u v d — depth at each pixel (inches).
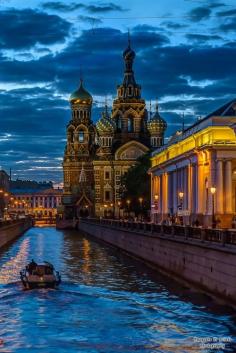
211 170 3041.3
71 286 2142.0
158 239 2610.7
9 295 1925.4
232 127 2950.3
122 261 3127.5
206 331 1440.7
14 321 1566.2
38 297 1893.5
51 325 1521.9
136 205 5703.7
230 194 3031.5
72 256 3462.1
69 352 1282.0
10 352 1283.2
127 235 3597.4
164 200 4372.5
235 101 3147.1
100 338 1393.9
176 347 1315.2
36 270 2090.3
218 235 1758.1
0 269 2711.6
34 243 4781.0
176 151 4015.8
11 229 4987.7
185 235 2137.1
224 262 1673.2
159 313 1640.0
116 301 1831.9
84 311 1679.4
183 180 3727.9
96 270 2684.5
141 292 1999.3
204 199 3213.6
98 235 5413.4
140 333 1435.8
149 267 2778.1
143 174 5689.0
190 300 1820.9
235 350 1284.4
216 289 1745.8
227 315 1592.0
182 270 2161.7
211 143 3021.7
